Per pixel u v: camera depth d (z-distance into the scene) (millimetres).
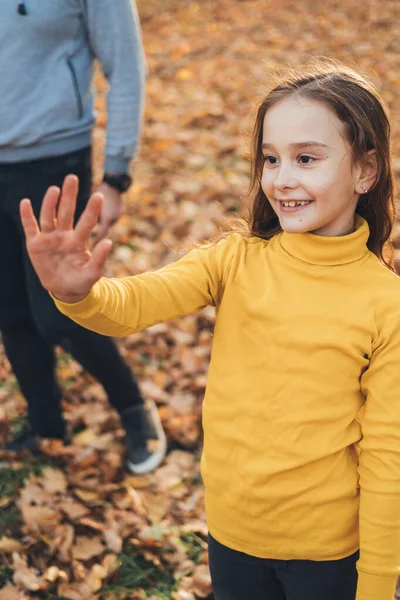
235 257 1622
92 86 2496
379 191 1596
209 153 5555
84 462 2914
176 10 9633
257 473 1536
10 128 2299
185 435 3117
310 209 1487
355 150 1486
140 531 2629
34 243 1355
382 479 1466
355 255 1520
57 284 1388
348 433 1514
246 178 5223
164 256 4434
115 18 2346
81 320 1461
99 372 2771
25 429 3080
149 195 4961
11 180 2385
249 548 1614
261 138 1621
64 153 2389
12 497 2748
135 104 2463
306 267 1523
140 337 3750
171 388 3455
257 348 1537
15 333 2762
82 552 2525
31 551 2525
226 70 7332
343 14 9078
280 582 1715
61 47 2312
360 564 1515
